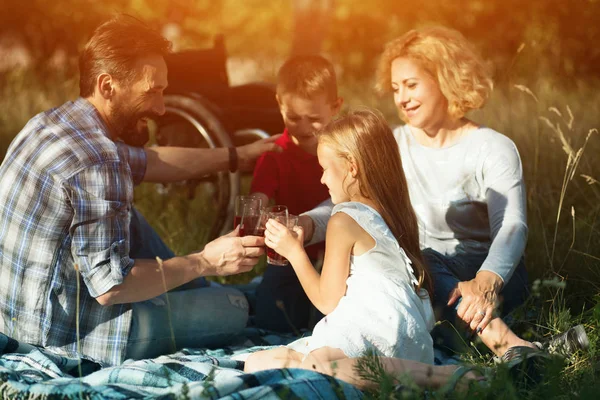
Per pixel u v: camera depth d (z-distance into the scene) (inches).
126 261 124.0
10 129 343.6
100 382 113.7
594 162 209.8
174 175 157.9
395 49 152.4
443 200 151.9
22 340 127.2
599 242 166.4
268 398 100.3
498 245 136.3
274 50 644.7
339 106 164.7
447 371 114.8
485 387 104.8
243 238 128.3
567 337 124.7
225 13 633.0
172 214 236.7
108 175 123.8
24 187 124.6
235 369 125.1
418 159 154.2
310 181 161.5
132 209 148.9
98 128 128.3
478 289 128.6
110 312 128.7
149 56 130.1
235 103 246.7
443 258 150.6
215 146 205.5
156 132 227.3
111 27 130.3
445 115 151.0
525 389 110.8
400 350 117.5
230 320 142.3
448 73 145.5
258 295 159.3
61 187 121.6
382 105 364.2
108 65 128.2
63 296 126.0
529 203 190.7
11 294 126.5
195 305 138.4
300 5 290.2
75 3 586.6
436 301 139.5
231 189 201.9
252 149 165.5
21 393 106.9
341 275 121.5
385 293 119.3
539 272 165.9
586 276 156.5
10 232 125.7
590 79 440.5
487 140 148.3
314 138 161.6
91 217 122.0
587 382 108.9
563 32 513.7
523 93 269.1
